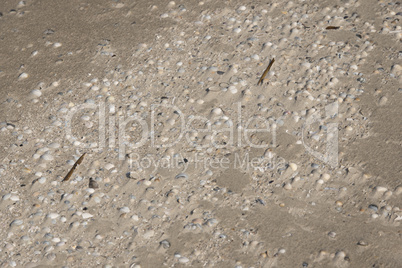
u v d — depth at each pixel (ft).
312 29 13.24
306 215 9.14
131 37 13.34
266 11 13.96
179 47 12.92
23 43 13.42
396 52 12.44
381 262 8.35
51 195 9.67
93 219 9.24
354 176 9.76
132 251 8.68
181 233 8.93
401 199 9.32
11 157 10.45
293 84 11.70
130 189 9.75
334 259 8.41
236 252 8.58
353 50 12.53
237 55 12.56
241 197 9.52
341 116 10.96
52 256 8.63
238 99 11.48
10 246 8.82
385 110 11.03
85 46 13.16
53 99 11.73
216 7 14.21
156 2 14.58
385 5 13.98
